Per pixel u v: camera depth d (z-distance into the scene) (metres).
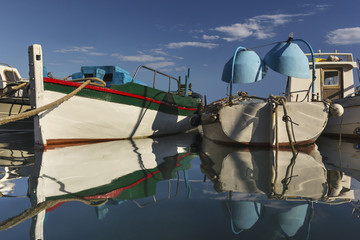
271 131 5.98
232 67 6.40
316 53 10.12
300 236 1.53
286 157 4.70
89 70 8.92
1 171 3.39
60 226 1.69
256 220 1.79
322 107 5.97
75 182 2.84
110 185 2.72
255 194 2.40
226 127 6.35
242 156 4.84
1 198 2.27
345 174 3.25
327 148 6.30
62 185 2.71
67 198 2.28
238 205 2.09
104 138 7.46
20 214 1.90
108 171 3.44
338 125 9.09
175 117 10.57
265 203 2.14
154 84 8.69
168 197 2.31
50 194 2.39
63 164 3.91
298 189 2.57
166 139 8.79
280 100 5.84
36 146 6.09
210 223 1.73
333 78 9.48
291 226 1.67
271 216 1.86
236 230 1.62
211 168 3.70
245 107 6.20
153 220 1.79
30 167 3.67
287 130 5.45
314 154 5.13
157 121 9.27
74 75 8.93
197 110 12.76
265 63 6.67
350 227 1.66
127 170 3.53
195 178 3.07
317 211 1.96
